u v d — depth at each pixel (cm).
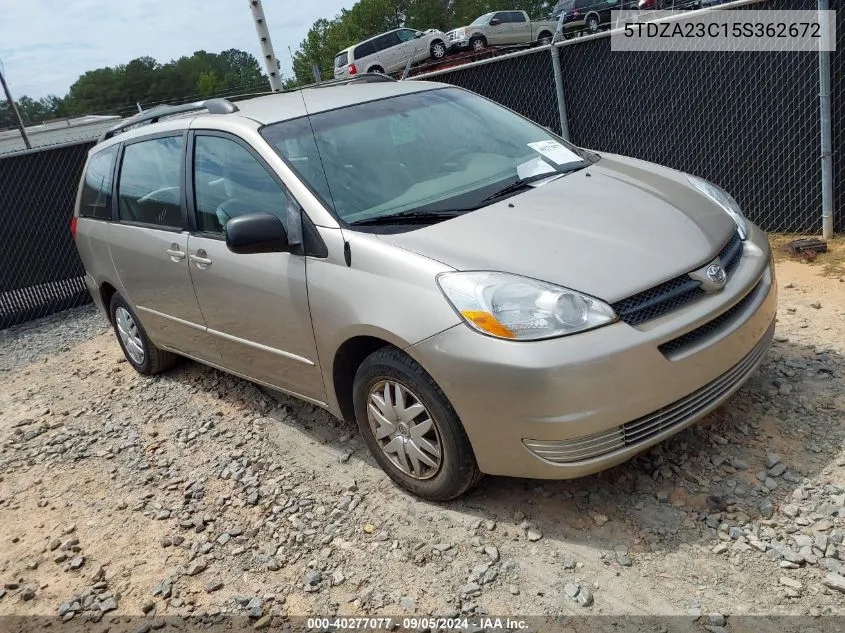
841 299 462
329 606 280
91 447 455
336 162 357
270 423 433
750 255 325
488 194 344
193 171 415
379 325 299
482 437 282
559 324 264
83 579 327
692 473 311
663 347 275
